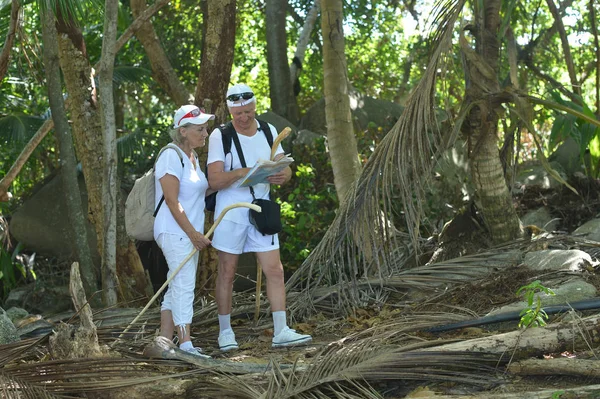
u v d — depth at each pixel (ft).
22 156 28.40
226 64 27.37
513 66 24.64
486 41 24.66
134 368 15.43
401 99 60.39
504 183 24.70
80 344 15.76
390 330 17.67
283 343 18.81
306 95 63.52
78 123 28.09
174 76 35.55
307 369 14.96
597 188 30.91
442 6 23.54
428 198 32.48
